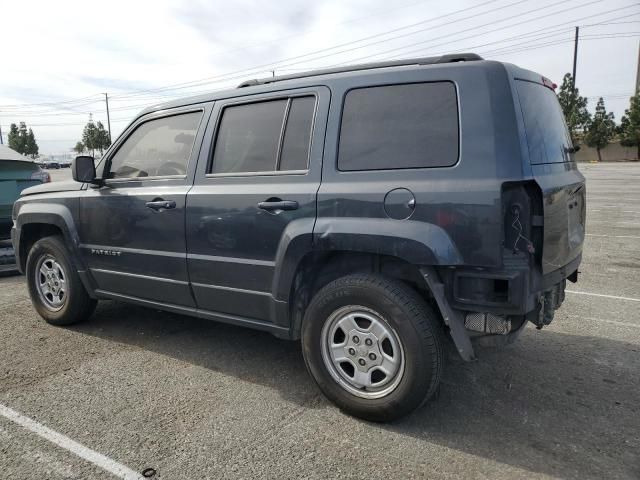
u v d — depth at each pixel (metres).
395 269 3.11
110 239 4.30
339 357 3.14
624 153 51.94
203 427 3.01
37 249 4.87
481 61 2.90
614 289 5.96
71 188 4.66
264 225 3.38
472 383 3.59
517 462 2.66
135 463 2.67
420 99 2.97
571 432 2.95
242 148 3.65
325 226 3.08
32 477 2.56
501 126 2.73
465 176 2.75
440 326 3.04
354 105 3.18
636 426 3.01
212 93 3.94
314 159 3.25
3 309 5.46
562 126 3.58
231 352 4.19
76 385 3.59
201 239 3.71
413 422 3.06
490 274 2.70
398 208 2.87
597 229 10.15
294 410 3.21
